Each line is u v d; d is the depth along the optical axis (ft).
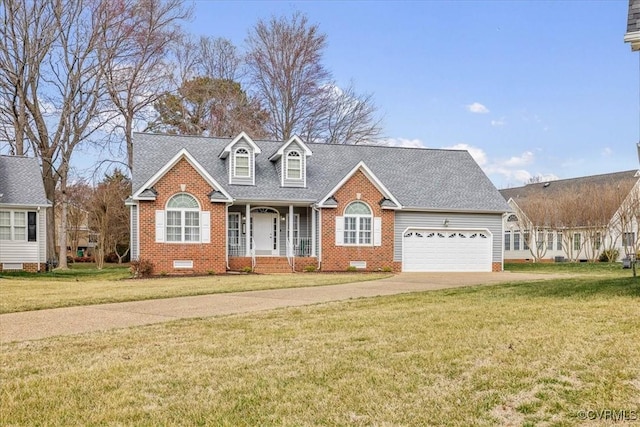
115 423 14.69
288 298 42.60
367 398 16.35
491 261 85.87
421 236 83.87
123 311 36.35
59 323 31.68
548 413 14.83
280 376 18.89
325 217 78.74
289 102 134.10
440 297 40.60
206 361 21.29
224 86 131.13
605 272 76.13
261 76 134.00
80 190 133.49
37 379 19.11
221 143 87.66
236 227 81.30
